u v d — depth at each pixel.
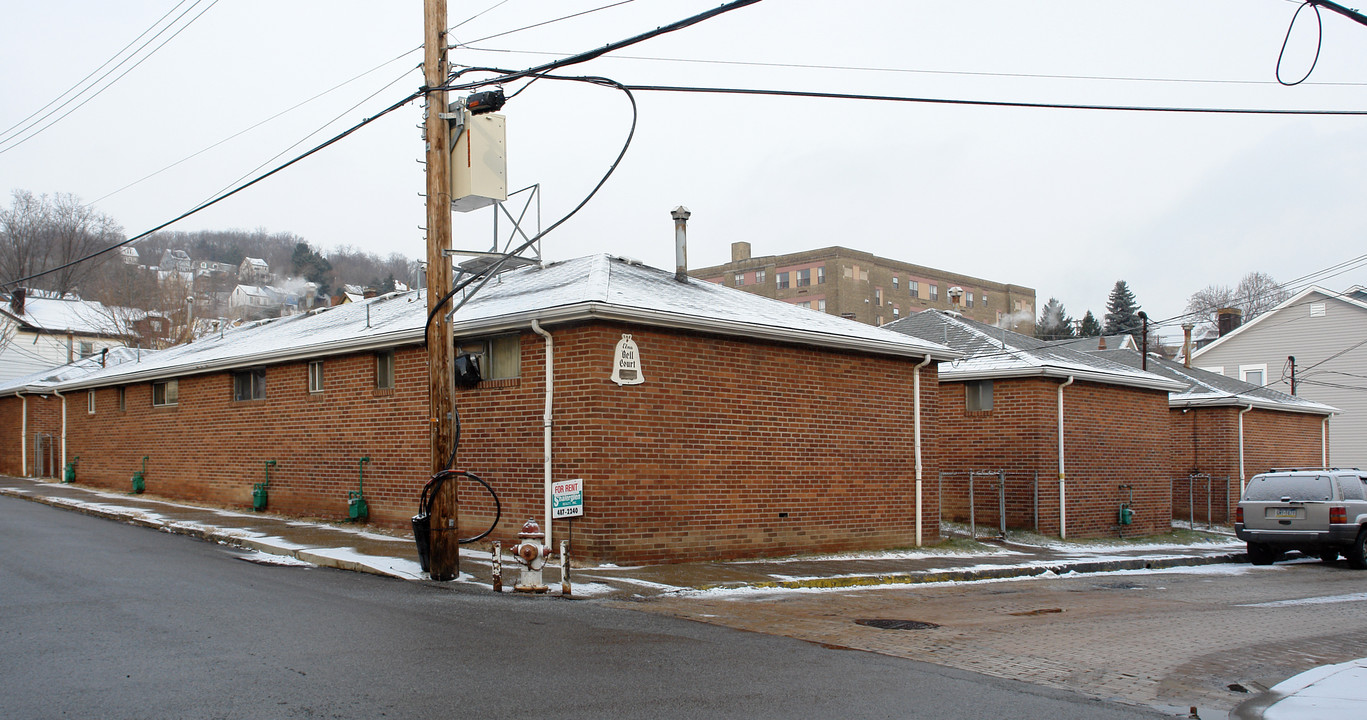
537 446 14.02
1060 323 95.38
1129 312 87.81
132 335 54.72
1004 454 21.41
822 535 16.20
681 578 12.42
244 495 20.62
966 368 21.94
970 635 9.48
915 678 7.43
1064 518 20.98
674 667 7.37
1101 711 6.74
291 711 5.74
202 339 29.62
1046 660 8.41
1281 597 13.39
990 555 17.19
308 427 18.94
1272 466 29.44
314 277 102.50
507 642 7.97
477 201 12.78
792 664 7.70
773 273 72.12
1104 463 22.28
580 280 15.41
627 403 13.60
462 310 15.84
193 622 8.27
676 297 15.45
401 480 16.64
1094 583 14.66
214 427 21.73
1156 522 23.72
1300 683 7.87
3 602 9.02
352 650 7.41
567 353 13.66
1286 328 40.59
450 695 6.24
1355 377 38.62
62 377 32.94
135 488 23.89
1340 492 17.91
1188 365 33.06
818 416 16.31
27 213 60.38
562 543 11.04
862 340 16.75
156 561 12.22
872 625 9.82
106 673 6.51
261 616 8.65
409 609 9.38
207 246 105.81
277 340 21.72
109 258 64.88
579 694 6.42
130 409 25.09
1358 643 9.91
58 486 26.38
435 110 11.99
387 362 17.50
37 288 60.16
